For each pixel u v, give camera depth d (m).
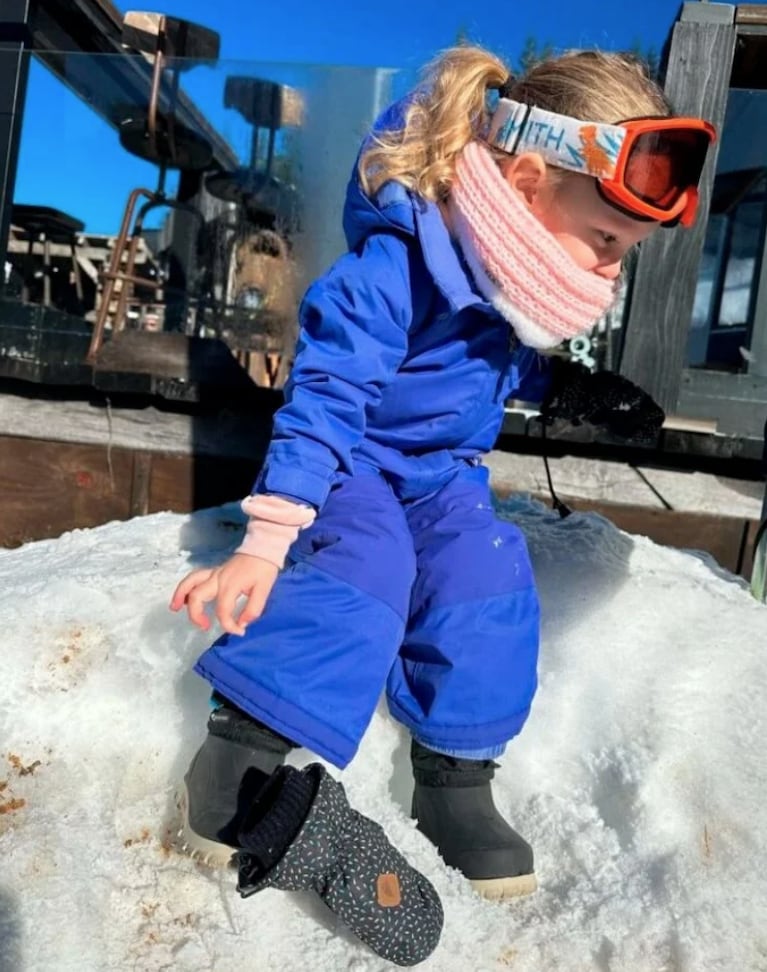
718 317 2.82
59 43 3.64
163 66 3.13
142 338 2.76
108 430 2.74
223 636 1.37
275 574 1.22
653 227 1.43
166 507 2.73
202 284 3.16
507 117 1.46
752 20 2.73
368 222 1.50
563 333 1.46
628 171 1.36
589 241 1.44
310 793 1.17
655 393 2.80
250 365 3.11
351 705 1.31
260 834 1.16
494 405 1.61
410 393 1.51
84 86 3.20
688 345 2.80
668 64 2.73
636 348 2.79
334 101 3.01
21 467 2.76
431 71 1.57
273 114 3.08
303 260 3.06
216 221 3.16
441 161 1.45
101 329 3.00
